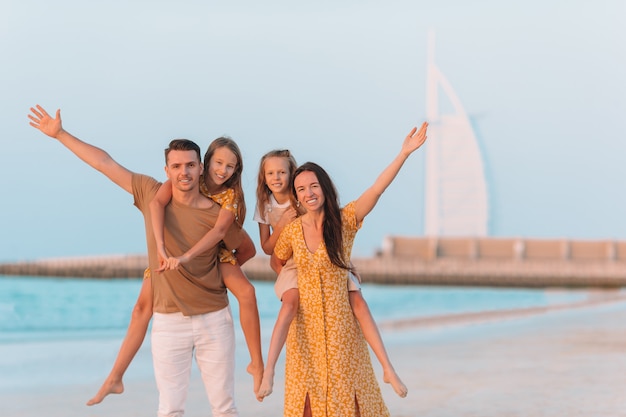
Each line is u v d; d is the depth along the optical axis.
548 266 71.88
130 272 75.50
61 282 72.19
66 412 9.22
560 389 10.31
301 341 6.37
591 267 71.62
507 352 14.74
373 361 13.70
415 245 74.75
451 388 10.55
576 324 21.36
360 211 6.41
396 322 22.91
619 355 13.98
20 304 44.00
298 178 6.36
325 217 6.37
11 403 9.79
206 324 6.48
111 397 10.22
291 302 6.36
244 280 6.73
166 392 6.43
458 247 74.56
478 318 24.48
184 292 6.39
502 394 10.00
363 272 72.56
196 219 6.44
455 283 72.50
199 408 9.41
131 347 6.65
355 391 6.33
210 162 6.59
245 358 14.09
